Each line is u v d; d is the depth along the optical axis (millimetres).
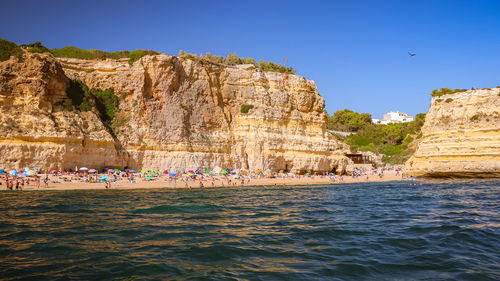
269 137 84375
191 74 83062
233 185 63656
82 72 77125
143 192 48156
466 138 74875
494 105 73500
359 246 17781
